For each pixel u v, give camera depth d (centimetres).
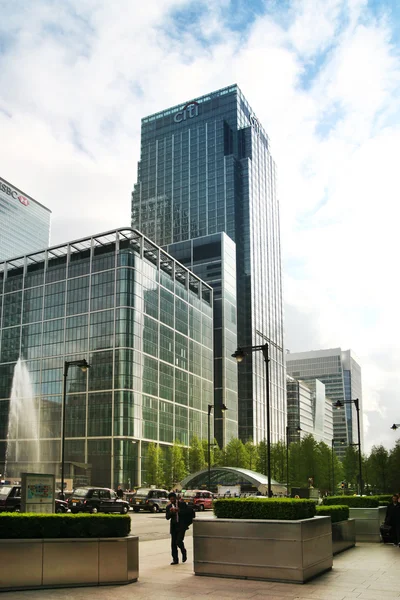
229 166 19162
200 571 1501
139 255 11638
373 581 1412
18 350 12306
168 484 10856
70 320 11675
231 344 16000
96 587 1319
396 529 2338
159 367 11938
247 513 1515
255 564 1439
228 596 1218
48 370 11700
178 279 13638
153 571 1577
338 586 1343
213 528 1504
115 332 10975
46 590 1271
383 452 10700
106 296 11306
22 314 12500
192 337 13750
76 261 11962
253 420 16688
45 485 1797
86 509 4106
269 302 19450
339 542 2072
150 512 5469
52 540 1320
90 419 10844
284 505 1477
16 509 3700
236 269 18212
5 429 11944
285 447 11850
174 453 11125
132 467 10644
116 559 1368
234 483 9738
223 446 14650
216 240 16388
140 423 10938
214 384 15400
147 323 11619
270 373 18612
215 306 15938
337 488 11962
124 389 10675
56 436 11206
